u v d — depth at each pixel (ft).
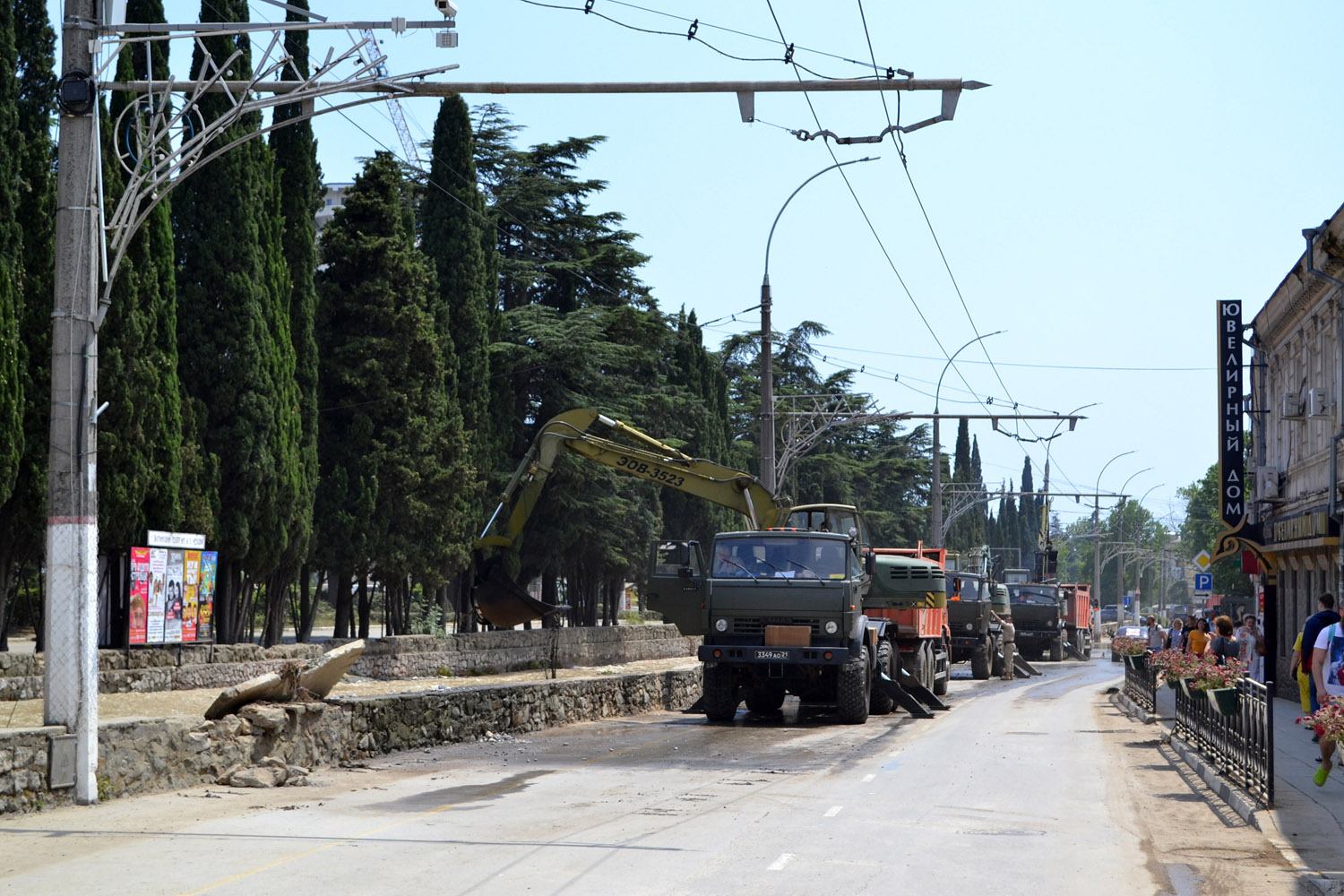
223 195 101.04
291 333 112.27
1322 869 37.11
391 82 48.06
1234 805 49.62
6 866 35.14
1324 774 44.14
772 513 106.63
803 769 61.67
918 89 49.39
